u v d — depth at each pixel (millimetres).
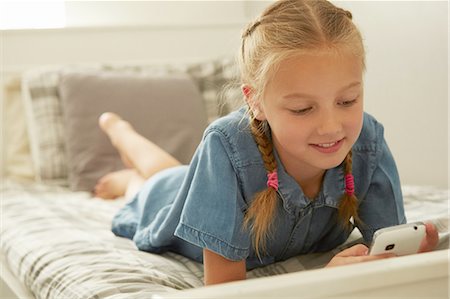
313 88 893
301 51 898
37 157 2189
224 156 1041
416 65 1785
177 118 2207
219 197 1022
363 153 1123
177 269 1178
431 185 1789
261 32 973
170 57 2654
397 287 724
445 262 731
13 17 2482
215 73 2398
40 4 2508
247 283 702
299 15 943
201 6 2719
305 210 1091
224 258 1028
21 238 1446
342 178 1097
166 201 1341
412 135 1838
